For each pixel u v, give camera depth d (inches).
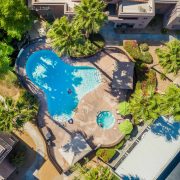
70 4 3157.0
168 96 2913.4
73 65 3371.1
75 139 3265.3
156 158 3115.2
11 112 2910.9
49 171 3326.8
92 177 2950.3
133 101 3088.1
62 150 3265.3
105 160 3304.6
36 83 3348.9
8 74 3280.0
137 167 3102.9
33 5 3159.5
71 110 3356.3
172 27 3376.0
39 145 3321.9
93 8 2819.9
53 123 3341.5
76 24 2876.5
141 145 3147.1
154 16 3326.8
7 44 3193.9
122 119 3353.8
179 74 3371.1
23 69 3346.5
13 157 3221.0
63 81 3366.1
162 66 3088.1
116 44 3376.0
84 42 3171.8
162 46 3385.8
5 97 3299.7
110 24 3368.6
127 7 3129.9
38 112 3331.7
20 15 2930.6
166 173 3095.5
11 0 2871.6
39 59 3363.7
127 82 3284.9
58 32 2837.1
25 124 3304.6
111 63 3378.4
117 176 3093.0
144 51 3376.0
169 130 3164.4
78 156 3248.0
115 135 3351.4
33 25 3356.3
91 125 3356.3
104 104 3368.6
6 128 2898.6
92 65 3371.1
